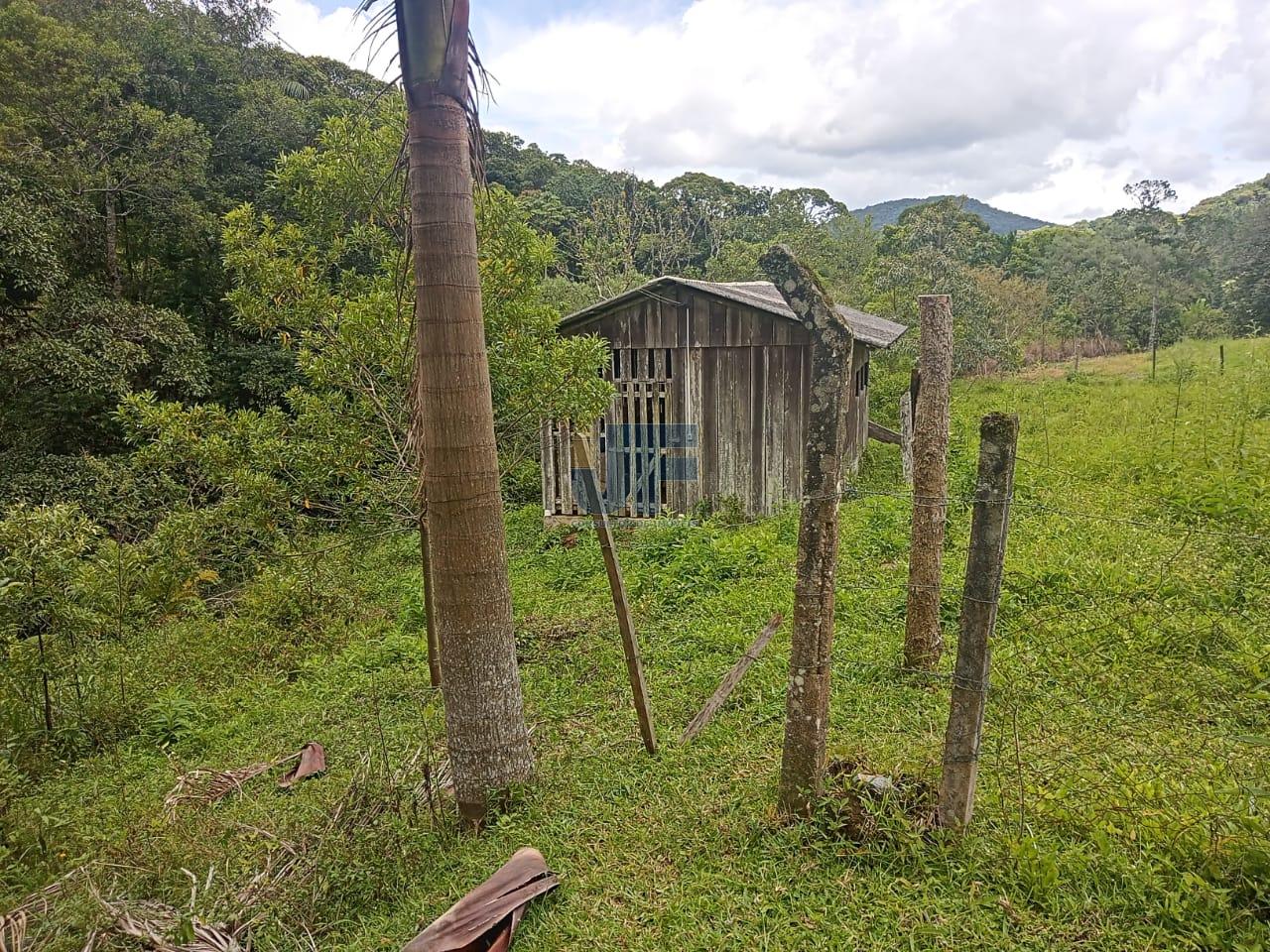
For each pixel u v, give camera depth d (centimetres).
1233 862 300
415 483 598
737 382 1093
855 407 1244
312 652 787
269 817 443
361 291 656
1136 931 281
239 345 1666
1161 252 3388
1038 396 1839
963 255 2928
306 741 572
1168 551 654
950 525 823
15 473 1141
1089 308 3048
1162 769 374
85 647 675
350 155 614
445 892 357
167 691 691
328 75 2352
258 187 1745
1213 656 486
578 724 523
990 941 285
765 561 810
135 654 743
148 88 1652
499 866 368
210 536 905
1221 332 2811
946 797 340
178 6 1830
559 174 3888
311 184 631
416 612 841
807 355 1059
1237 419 1123
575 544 1039
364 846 383
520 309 670
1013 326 2614
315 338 612
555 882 346
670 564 843
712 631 646
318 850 379
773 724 480
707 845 362
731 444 1105
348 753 521
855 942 294
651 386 1125
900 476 1270
